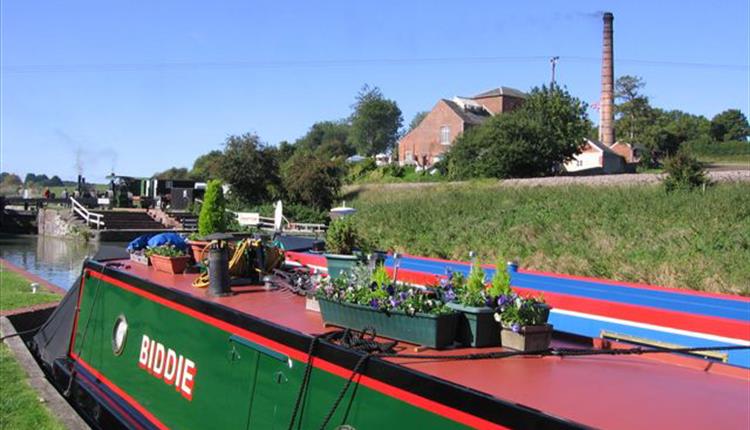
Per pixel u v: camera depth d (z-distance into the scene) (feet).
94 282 23.27
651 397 9.36
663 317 12.87
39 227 144.97
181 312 16.79
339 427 10.80
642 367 11.09
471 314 11.26
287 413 12.21
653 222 59.93
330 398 11.15
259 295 17.28
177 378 16.48
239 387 13.87
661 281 48.44
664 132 220.64
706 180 70.74
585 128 156.56
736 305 13.92
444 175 162.61
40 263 87.10
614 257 55.06
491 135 142.31
